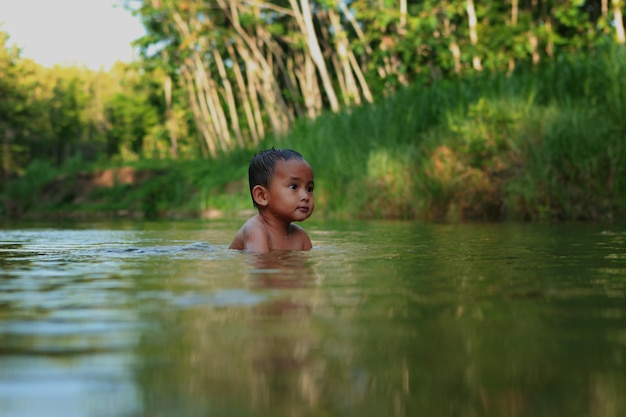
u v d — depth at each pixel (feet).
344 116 50.96
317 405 2.46
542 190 30.17
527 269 7.61
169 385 2.72
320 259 9.02
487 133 34.96
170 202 78.95
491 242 12.77
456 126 36.68
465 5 52.65
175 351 3.34
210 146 107.76
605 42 38.22
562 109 34.63
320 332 3.83
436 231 18.08
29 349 3.40
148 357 3.22
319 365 3.05
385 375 2.89
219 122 114.52
